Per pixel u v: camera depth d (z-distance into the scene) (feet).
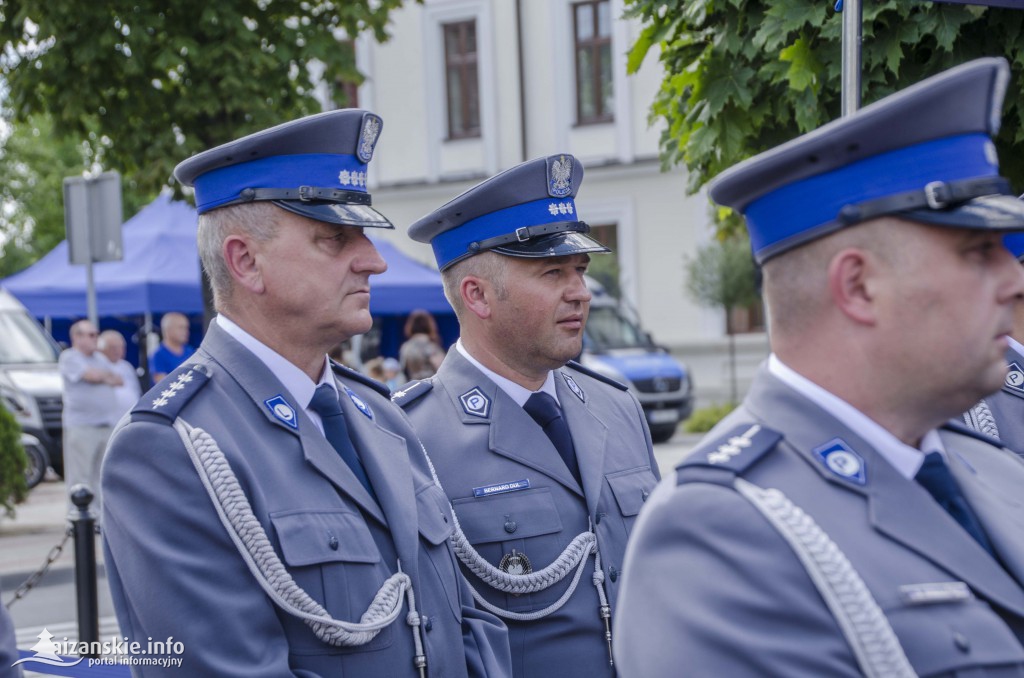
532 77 71.82
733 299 61.21
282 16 26.58
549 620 9.51
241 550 7.14
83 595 16.34
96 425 31.22
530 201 10.07
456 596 8.34
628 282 69.67
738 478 5.25
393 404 9.08
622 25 69.00
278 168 7.88
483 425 10.05
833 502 5.23
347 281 7.91
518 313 9.99
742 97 11.78
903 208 5.12
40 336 46.34
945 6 10.74
